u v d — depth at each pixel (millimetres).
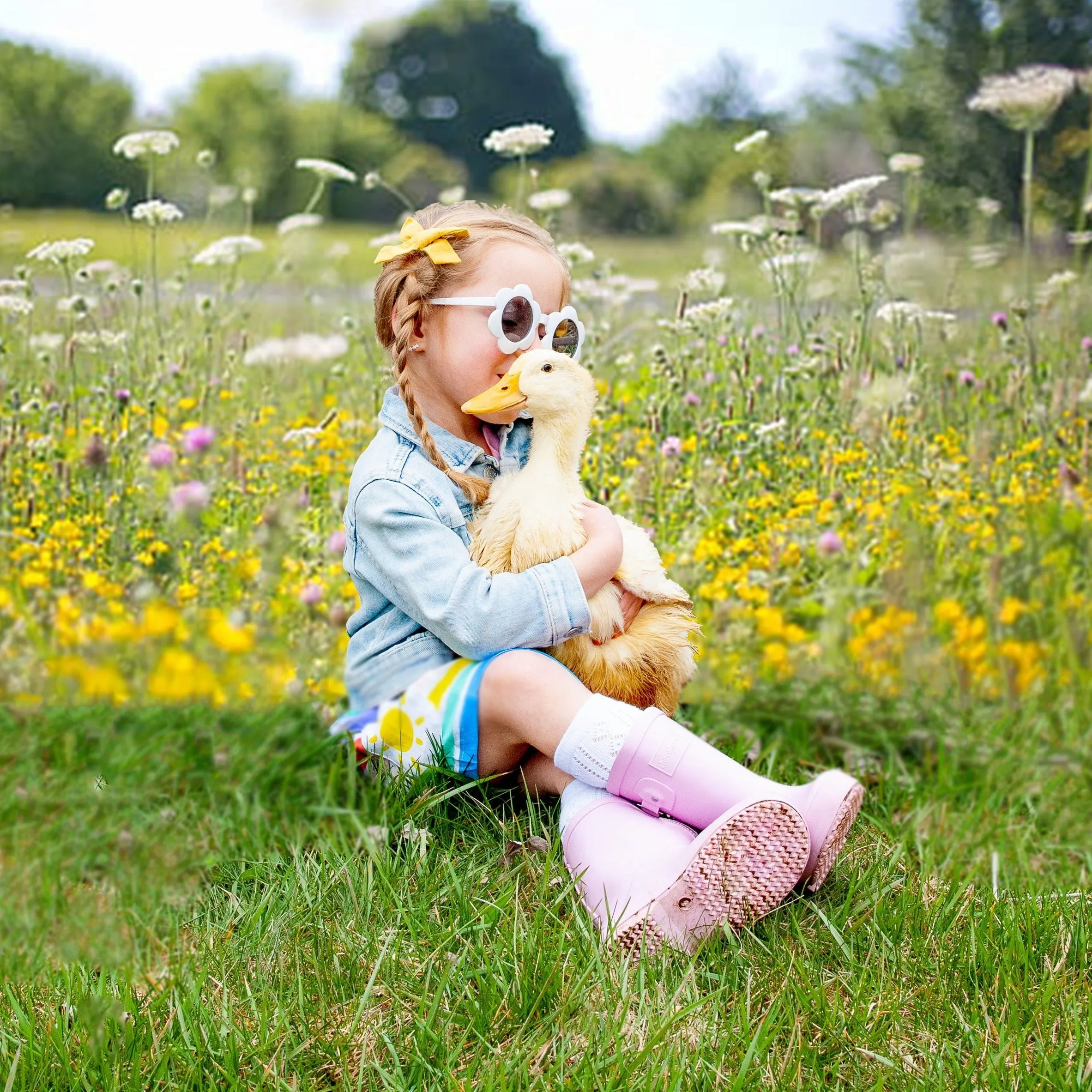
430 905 1671
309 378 2939
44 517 2666
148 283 2908
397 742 1893
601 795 1697
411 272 1875
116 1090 1311
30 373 2771
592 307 2979
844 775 1717
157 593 2604
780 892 1587
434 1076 1325
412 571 1813
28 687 2531
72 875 1902
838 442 2775
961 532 2736
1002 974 1511
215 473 2770
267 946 1604
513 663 1740
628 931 1522
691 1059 1329
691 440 2770
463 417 1938
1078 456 2738
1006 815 2160
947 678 2623
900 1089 1313
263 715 2402
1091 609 2652
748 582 2670
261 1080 1321
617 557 1814
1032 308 2789
